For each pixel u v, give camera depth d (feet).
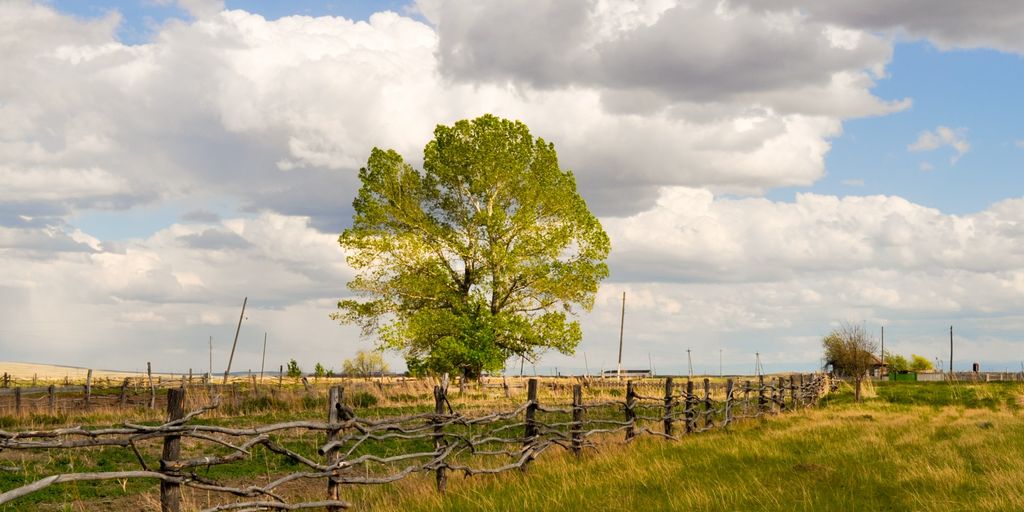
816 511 30.14
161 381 142.72
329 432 31.09
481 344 125.70
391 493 35.63
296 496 37.40
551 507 31.50
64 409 86.89
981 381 180.55
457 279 136.15
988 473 38.04
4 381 151.43
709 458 45.34
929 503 31.12
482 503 31.99
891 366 241.55
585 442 50.03
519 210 132.67
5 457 45.55
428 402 96.73
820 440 54.75
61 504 35.50
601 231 135.74
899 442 52.65
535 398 45.60
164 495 23.12
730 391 79.77
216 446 51.52
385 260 132.67
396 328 126.62
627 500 32.63
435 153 137.80
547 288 133.18
